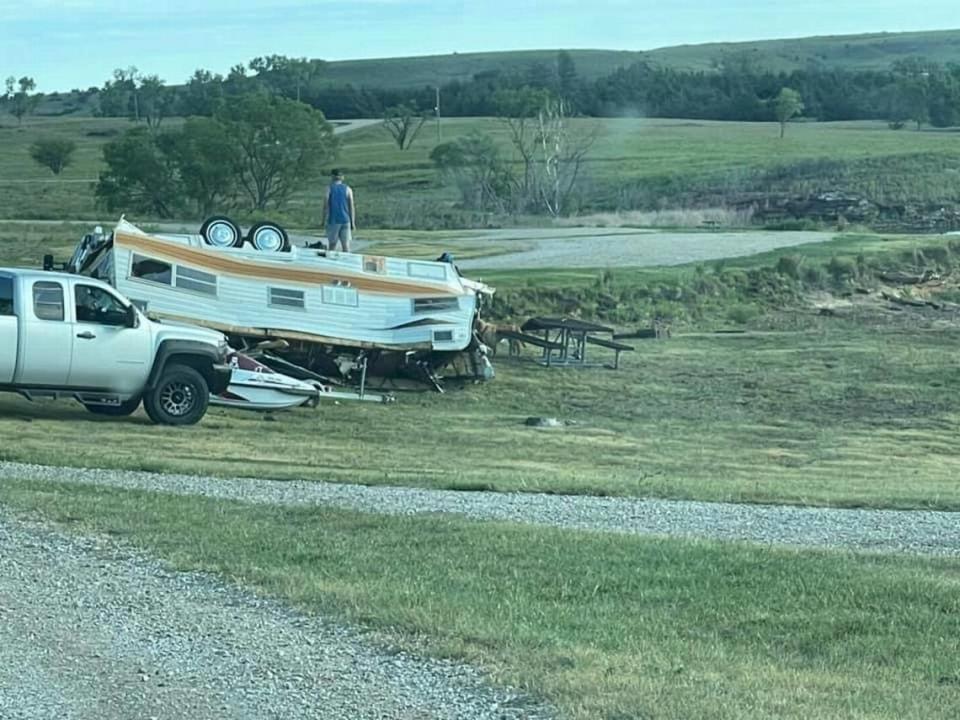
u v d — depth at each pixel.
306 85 162.25
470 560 10.38
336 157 77.25
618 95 142.38
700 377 30.98
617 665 7.27
